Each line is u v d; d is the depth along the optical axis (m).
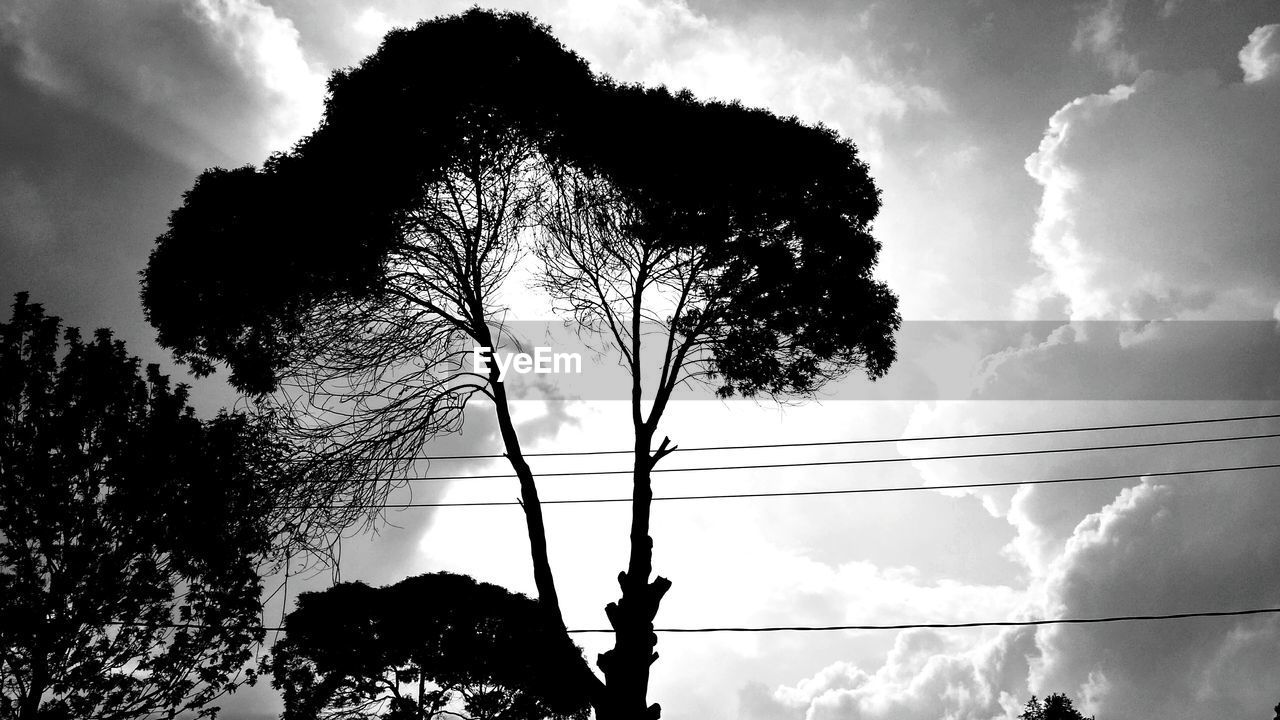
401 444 11.05
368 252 10.95
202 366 12.39
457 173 11.60
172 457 13.52
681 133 12.02
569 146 11.88
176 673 13.88
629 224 12.23
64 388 14.10
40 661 13.04
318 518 10.47
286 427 10.98
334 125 11.70
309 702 21.08
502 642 20.62
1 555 13.49
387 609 21.38
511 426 11.88
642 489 11.70
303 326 11.45
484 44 11.69
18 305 14.49
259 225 11.09
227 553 13.60
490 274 11.93
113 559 13.50
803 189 12.58
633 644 10.66
